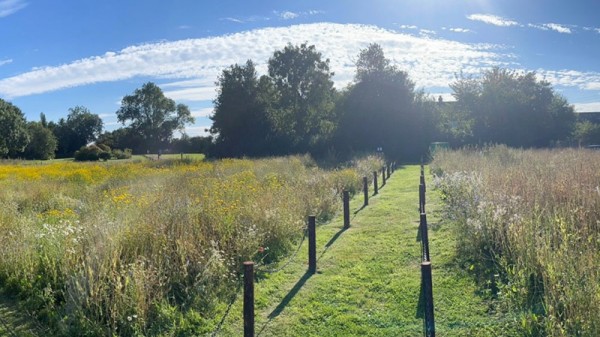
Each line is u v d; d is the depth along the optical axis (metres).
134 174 19.61
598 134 43.91
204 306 5.68
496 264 6.40
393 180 21.70
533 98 42.97
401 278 6.65
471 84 44.34
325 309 5.70
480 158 18.70
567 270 4.91
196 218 7.54
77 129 102.44
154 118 87.56
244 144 44.84
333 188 14.27
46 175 20.83
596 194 7.38
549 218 6.51
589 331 4.13
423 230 7.12
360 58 42.72
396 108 41.66
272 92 49.53
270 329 5.22
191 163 28.91
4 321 5.32
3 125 60.16
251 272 4.55
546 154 19.28
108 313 5.06
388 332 5.07
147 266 5.98
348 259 7.73
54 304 5.55
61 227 6.87
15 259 6.45
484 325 5.03
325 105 49.00
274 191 11.20
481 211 7.43
